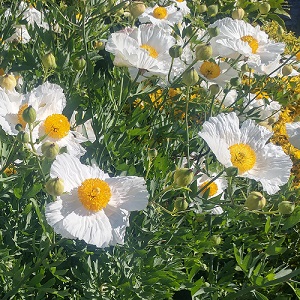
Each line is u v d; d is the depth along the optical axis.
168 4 1.36
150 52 1.01
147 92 1.03
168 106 1.28
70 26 1.19
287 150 1.31
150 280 0.86
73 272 0.86
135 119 1.04
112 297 0.88
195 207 0.87
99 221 0.67
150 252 0.93
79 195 0.67
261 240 1.12
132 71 1.01
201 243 0.94
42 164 0.74
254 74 1.16
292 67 1.30
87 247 0.91
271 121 1.25
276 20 2.06
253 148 0.80
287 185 1.04
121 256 0.89
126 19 1.52
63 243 0.83
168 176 0.87
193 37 1.12
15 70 1.06
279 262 1.14
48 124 0.76
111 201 0.69
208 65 1.03
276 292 1.07
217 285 0.97
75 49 1.19
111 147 0.99
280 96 1.27
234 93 1.24
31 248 0.90
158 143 1.21
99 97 1.15
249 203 0.76
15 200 0.89
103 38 1.27
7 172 0.93
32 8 1.27
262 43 1.08
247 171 0.78
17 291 0.76
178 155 1.17
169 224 0.97
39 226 0.90
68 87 1.11
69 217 0.65
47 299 0.90
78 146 0.80
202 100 1.15
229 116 0.80
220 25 1.07
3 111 0.75
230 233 1.06
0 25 1.24
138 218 0.95
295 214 0.88
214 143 0.75
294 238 1.15
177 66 1.02
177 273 0.89
